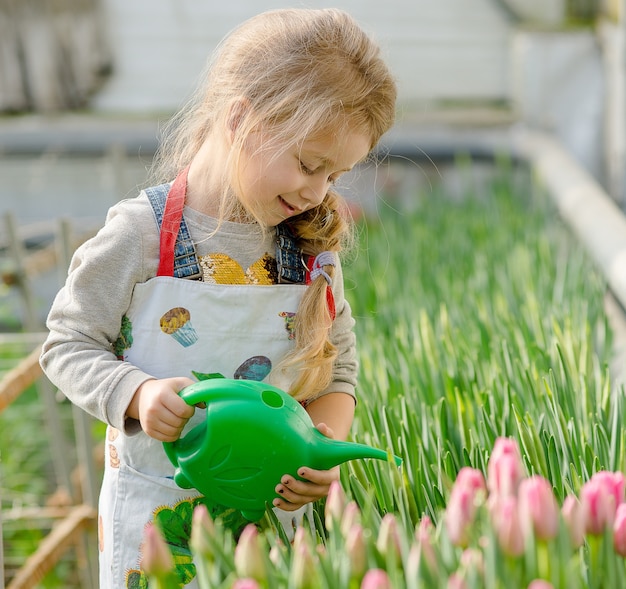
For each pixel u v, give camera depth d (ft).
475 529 3.69
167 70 19.51
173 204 5.15
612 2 17.30
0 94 19.38
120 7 19.30
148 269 5.09
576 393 6.33
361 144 5.05
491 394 6.10
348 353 5.77
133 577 5.21
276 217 5.04
